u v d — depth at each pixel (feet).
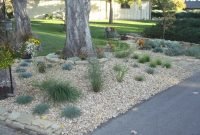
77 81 31.14
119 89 29.68
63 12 119.85
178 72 38.06
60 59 38.96
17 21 47.96
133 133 21.79
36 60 40.04
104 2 131.85
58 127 22.07
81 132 21.74
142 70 36.45
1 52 26.09
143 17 138.41
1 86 26.94
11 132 22.16
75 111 23.80
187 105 27.20
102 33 76.28
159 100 28.25
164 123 23.47
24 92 28.19
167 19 64.69
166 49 50.75
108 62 38.96
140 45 53.62
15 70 35.40
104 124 23.08
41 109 24.04
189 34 62.44
